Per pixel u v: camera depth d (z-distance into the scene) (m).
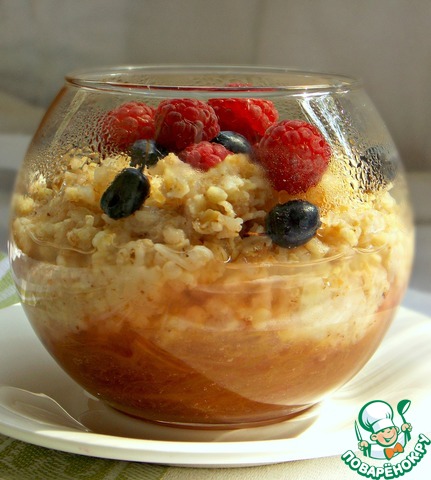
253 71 0.36
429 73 0.67
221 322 0.27
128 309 0.27
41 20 0.70
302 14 0.67
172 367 0.28
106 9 0.70
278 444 0.27
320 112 0.29
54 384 0.33
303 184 0.27
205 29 0.69
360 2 0.67
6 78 0.71
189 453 0.27
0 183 0.68
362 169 0.29
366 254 0.28
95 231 0.28
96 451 0.27
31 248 0.29
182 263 0.27
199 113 0.28
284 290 0.27
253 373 0.28
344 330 0.28
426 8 0.66
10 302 0.40
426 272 0.56
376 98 0.68
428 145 0.68
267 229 0.27
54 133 0.30
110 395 0.30
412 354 0.35
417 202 0.64
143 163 0.28
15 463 0.29
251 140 0.29
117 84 0.29
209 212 0.27
